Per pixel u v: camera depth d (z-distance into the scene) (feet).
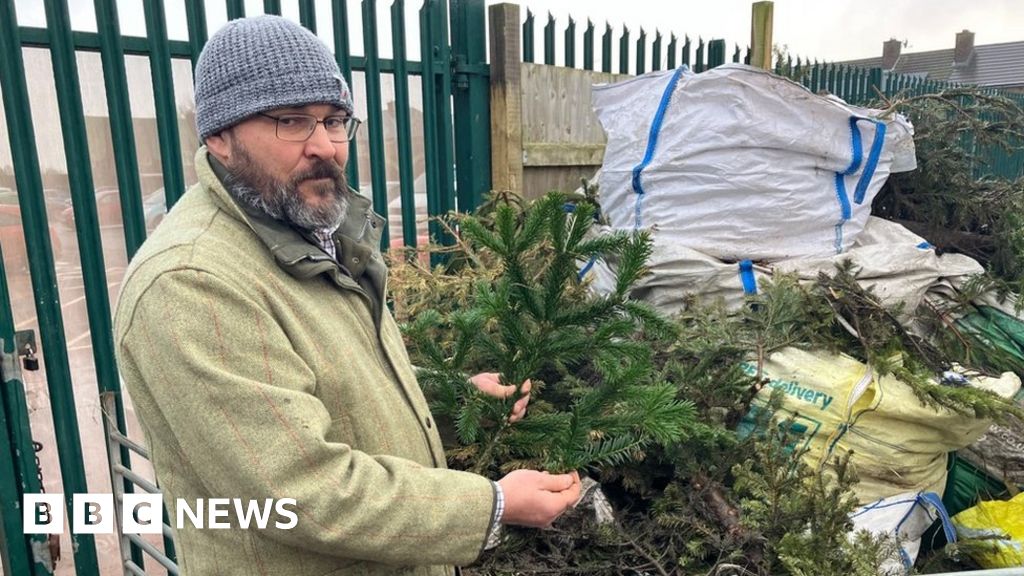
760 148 9.07
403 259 9.57
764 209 9.14
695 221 9.29
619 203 10.01
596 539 6.03
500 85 11.34
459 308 7.70
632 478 6.65
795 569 5.13
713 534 5.90
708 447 6.48
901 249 9.36
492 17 11.20
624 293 4.72
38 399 7.35
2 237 6.95
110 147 7.54
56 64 6.95
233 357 3.32
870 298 8.39
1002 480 8.82
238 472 3.24
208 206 3.77
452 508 3.58
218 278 3.37
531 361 4.92
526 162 12.02
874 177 9.78
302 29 3.90
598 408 4.51
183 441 3.37
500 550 5.90
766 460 5.95
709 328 7.88
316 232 4.01
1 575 7.48
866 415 7.45
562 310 4.97
